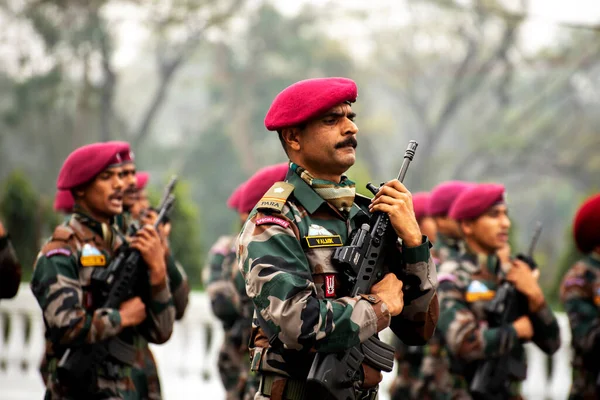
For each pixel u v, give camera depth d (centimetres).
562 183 6738
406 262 636
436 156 5822
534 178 6391
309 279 609
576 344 1101
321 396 604
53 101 4959
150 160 5994
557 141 5697
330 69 5838
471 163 5472
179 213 2156
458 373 1026
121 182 912
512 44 5281
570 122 5788
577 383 1108
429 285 639
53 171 5316
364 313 599
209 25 5206
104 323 856
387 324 610
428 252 639
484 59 5525
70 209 1129
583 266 1122
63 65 4938
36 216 2173
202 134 5856
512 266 1003
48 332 878
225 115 5812
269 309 595
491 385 980
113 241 910
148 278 909
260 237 612
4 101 5250
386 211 630
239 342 1216
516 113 5588
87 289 883
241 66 5756
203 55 6200
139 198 1193
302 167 639
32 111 4959
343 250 617
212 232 5809
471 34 5438
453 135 6362
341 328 590
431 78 6062
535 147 5500
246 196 1059
